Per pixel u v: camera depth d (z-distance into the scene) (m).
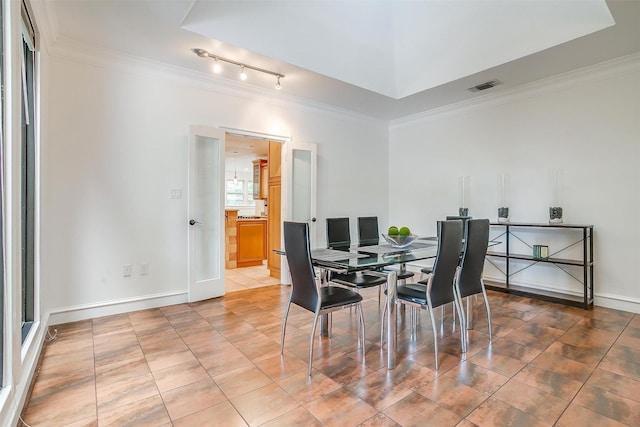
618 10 2.47
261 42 3.16
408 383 1.97
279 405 1.76
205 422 1.62
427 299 2.24
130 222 3.29
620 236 3.36
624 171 3.33
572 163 3.67
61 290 2.92
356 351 2.42
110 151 3.17
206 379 2.02
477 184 4.55
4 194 1.49
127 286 3.27
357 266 2.20
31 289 2.33
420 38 4.01
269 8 3.18
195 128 3.56
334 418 1.65
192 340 2.60
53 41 2.83
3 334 1.47
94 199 3.09
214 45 3.02
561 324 2.93
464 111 4.68
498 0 3.25
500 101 4.28
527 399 1.80
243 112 4.04
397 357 2.32
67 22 2.65
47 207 2.84
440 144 4.98
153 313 3.24
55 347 2.45
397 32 4.14
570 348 2.44
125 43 2.99
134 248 3.31
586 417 1.64
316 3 3.41
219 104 3.85
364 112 5.16
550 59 3.29
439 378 2.03
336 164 5.03
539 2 3.03
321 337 2.68
